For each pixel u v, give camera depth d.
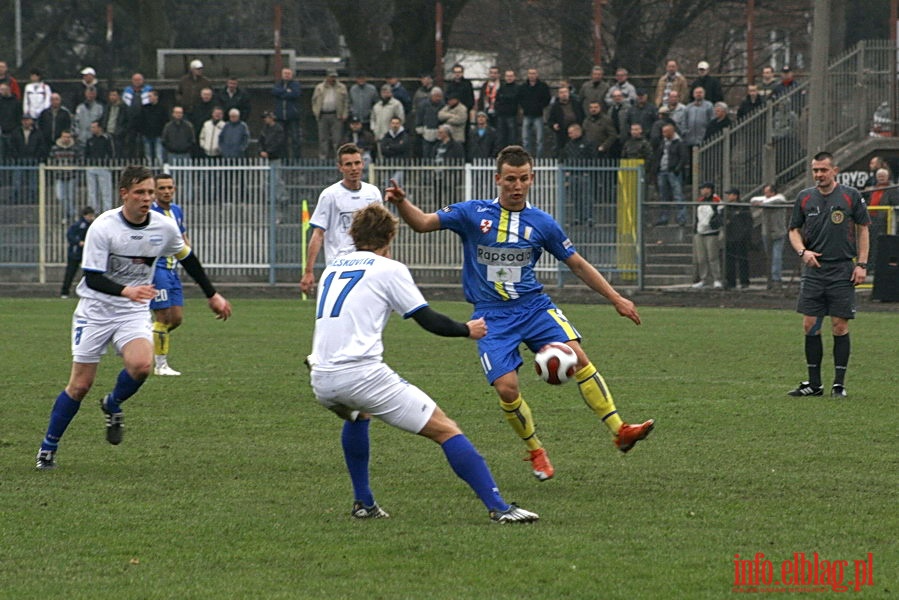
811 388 33.19
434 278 73.38
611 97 76.62
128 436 27.27
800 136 76.50
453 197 73.25
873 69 77.38
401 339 47.69
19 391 33.91
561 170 71.44
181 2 141.50
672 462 24.39
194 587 16.17
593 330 50.84
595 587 16.12
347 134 83.31
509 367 22.17
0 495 21.47
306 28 145.62
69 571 16.92
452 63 139.12
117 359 41.56
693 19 110.62
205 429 28.12
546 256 71.62
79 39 140.38
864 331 49.59
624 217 70.50
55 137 81.06
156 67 117.62
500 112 78.62
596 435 27.44
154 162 80.44
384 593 15.89
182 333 49.69
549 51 123.38
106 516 19.94
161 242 24.12
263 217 74.94
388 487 22.22
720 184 75.62
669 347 44.59
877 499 21.17
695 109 76.06
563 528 19.17
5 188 75.19
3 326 52.22
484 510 20.44
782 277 65.12
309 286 33.12
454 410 30.67
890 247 61.00
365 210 19.42
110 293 23.38
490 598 15.69
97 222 23.72
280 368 38.88
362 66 108.38
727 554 17.70
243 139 78.75
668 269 68.50
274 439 26.91
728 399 32.50
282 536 18.72
